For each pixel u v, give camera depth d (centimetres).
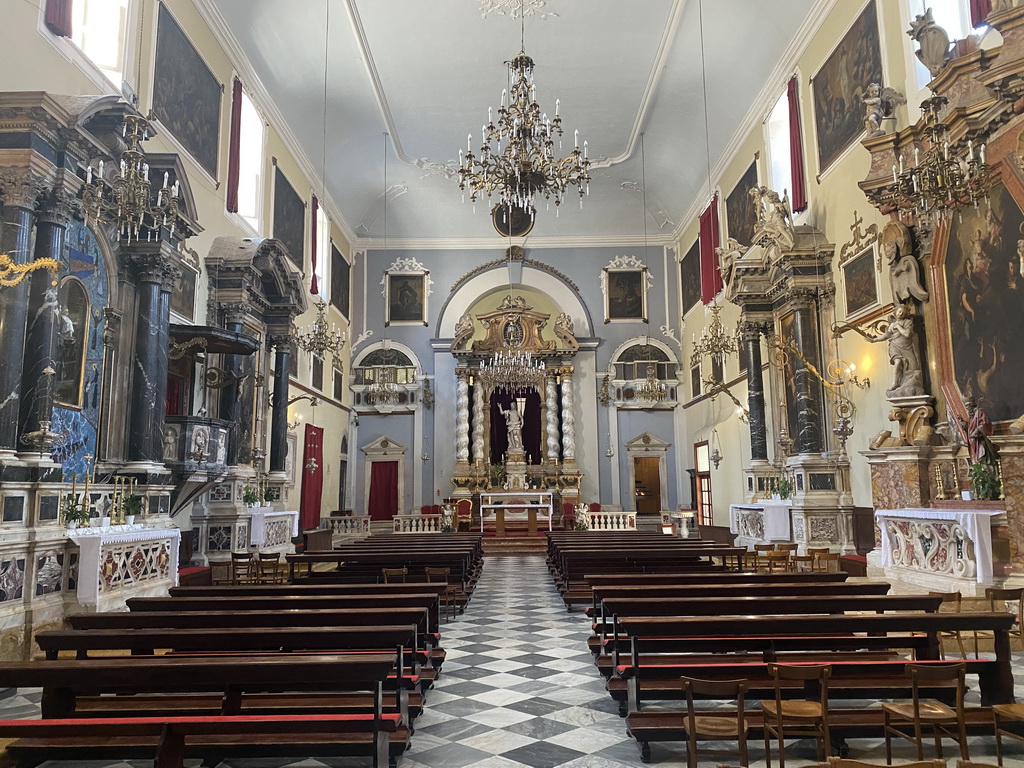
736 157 1984
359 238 2731
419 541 1423
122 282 1036
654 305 2720
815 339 1454
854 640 550
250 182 1717
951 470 1024
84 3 1090
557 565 1302
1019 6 861
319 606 609
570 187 2527
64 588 788
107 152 892
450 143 2264
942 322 1055
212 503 1353
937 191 826
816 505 1362
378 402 2641
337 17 1636
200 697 481
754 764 425
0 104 777
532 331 2656
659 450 2636
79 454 926
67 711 438
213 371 1285
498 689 600
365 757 448
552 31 1731
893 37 1203
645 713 451
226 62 1538
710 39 1712
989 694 481
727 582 725
